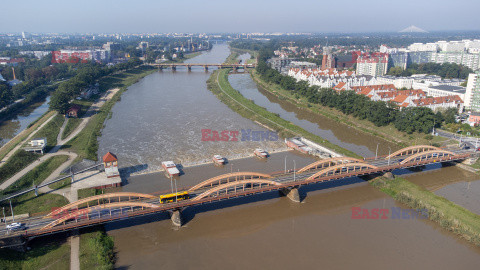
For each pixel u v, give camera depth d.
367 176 153.62
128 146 188.38
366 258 101.44
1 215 116.31
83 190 136.12
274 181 129.50
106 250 102.75
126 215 110.50
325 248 106.12
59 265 95.31
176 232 114.19
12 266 93.12
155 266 98.19
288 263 99.38
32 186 139.75
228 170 158.62
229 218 122.62
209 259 101.12
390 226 117.50
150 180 148.12
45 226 105.25
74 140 195.50
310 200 135.50
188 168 161.00
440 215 119.44
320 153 175.75
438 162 169.75
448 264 99.12
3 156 163.75
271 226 118.06
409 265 98.62
